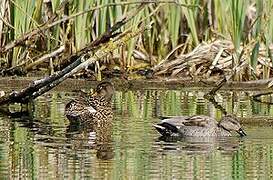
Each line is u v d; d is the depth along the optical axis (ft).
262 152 41.91
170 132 46.01
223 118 47.16
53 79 55.11
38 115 52.34
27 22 62.39
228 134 46.57
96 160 39.40
